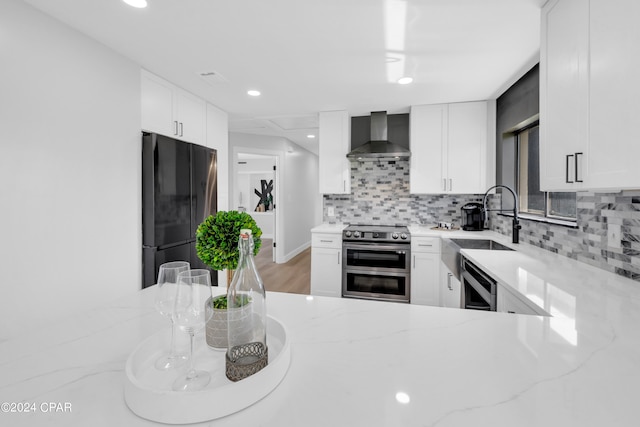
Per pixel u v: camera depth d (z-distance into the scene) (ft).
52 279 5.77
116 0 5.24
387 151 10.69
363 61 7.46
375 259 10.28
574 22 4.41
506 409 1.70
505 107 9.38
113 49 6.94
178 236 8.45
